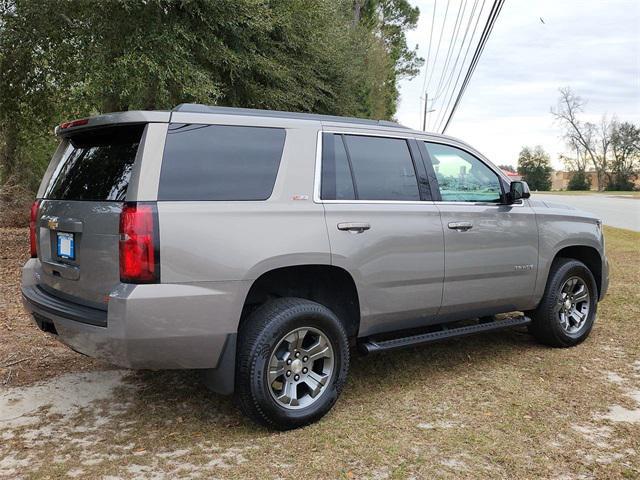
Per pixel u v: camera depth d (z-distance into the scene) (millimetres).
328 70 14680
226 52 9617
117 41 8789
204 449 3240
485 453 3191
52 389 4121
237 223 3254
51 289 3666
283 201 3473
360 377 4418
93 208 3229
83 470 3002
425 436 3396
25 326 5617
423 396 4027
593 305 5340
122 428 3514
